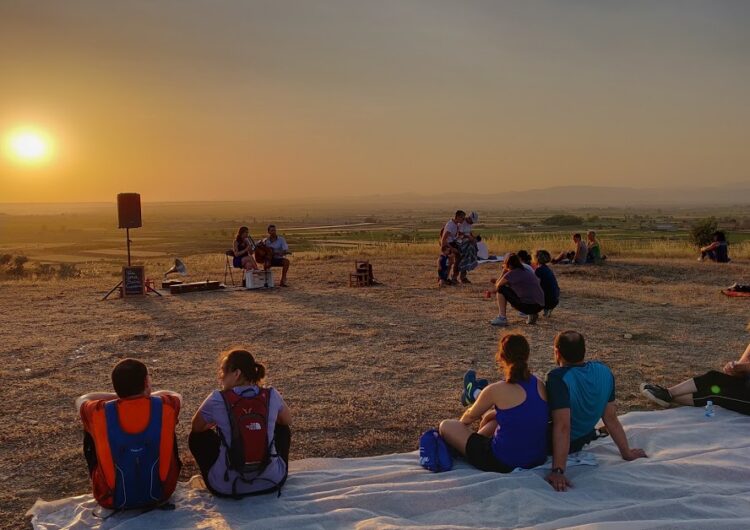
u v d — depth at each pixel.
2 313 12.07
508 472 4.60
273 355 8.66
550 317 11.55
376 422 6.05
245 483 4.11
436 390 7.07
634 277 17.83
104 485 3.95
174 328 10.54
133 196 14.26
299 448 5.42
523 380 4.60
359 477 4.54
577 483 4.44
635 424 5.80
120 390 3.99
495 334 10.09
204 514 3.96
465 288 15.52
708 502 4.07
